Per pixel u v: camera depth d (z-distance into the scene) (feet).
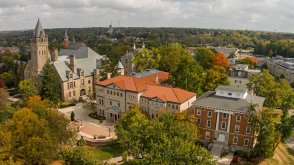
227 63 507.71
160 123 198.39
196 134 233.14
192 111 270.87
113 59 474.49
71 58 387.55
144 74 362.74
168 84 359.25
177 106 273.13
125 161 217.77
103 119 322.55
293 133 287.48
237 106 246.27
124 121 246.27
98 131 288.92
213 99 260.21
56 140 213.46
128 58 479.00
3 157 180.24
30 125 204.13
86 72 406.82
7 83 466.70
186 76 341.82
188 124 229.04
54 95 354.95
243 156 239.91
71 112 330.95
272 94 333.83
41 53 390.42
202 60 498.69
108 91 316.81
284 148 268.00
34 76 397.80
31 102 287.69
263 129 227.40
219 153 243.19
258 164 230.07
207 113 255.09
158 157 156.15
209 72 372.79
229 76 425.28
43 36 388.37
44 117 223.30
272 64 631.56
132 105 301.02
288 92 346.95
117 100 311.88
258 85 346.54
